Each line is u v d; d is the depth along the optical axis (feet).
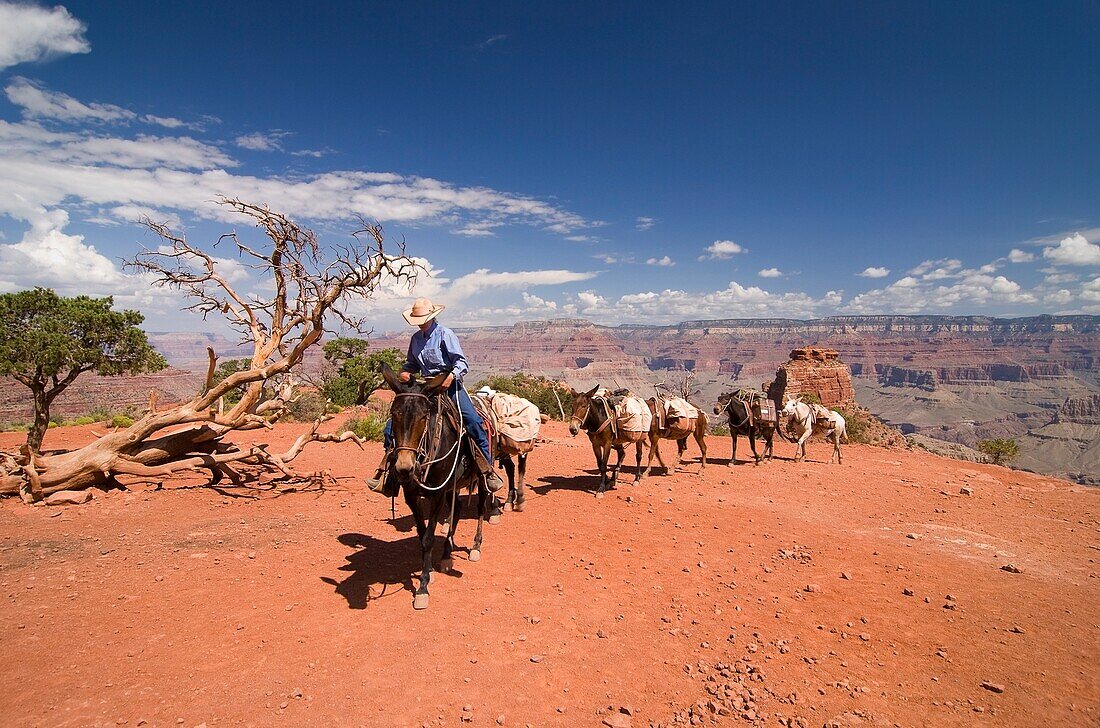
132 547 24.89
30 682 14.20
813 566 25.20
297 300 38.55
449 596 20.31
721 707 14.12
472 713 13.70
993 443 84.17
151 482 36.99
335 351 110.32
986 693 15.23
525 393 107.65
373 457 52.29
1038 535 31.76
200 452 39.22
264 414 42.65
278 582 21.26
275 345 39.01
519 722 13.50
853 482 45.91
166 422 35.40
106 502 31.96
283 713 13.35
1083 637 18.67
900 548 28.32
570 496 37.04
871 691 15.16
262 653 16.03
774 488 42.11
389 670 15.38
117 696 13.74
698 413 46.73
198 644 16.43
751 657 16.88
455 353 22.09
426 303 22.67
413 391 19.40
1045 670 16.49
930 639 18.38
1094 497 43.24
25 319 41.98
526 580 22.26
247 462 41.57
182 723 12.82
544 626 18.45
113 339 44.62
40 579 20.97
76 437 64.28
